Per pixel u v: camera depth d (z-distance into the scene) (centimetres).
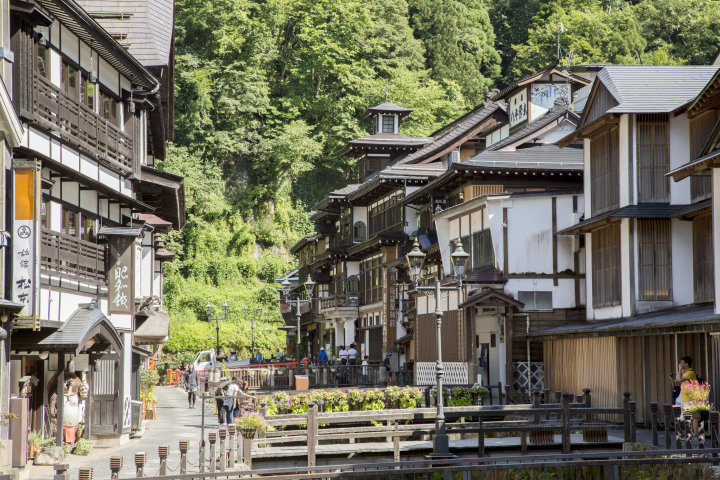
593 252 3297
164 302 8325
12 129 1788
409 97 9069
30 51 1917
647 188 2992
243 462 2006
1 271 1828
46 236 2000
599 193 3253
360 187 5762
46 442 2009
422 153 5309
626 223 2980
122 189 2600
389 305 5156
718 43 8750
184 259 8731
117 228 2441
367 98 9300
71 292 2162
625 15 9069
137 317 3052
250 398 2678
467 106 9631
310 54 9450
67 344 1978
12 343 1964
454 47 9825
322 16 9588
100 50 2375
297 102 9475
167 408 4106
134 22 2797
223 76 9200
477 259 3672
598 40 8975
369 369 4606
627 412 2102
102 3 2844
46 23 1958
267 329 8256
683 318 2327
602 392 2828
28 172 1861
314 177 9594
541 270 3475
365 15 9506
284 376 4753
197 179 8738
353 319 5962
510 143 4200
